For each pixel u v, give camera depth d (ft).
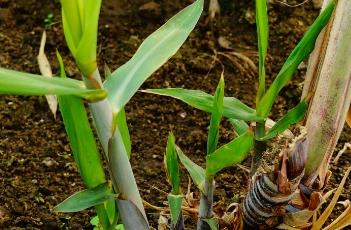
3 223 6.39
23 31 8.25
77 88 3.81
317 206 4.80
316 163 4.69
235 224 5.07
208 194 4.73
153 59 4.18
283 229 4.90
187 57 7.86
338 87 4.44
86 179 4.33
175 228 5.05
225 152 4.36
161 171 6.77
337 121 4.57
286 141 4.43
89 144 4.26
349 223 5.07
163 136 7.09
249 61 7.68
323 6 4.56
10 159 6.86
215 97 4.31
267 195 4.61
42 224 6.39
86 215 6.44
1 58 7.91
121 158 4.10
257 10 4.36
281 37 8.16
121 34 8.21
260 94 4.53
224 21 8.30
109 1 8.54
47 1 8.59
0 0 8.54
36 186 6.66
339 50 4.34
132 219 4.31
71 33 3.75
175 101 7.37
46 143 7.02
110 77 4.11
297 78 7.58
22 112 7.30
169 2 8.54
